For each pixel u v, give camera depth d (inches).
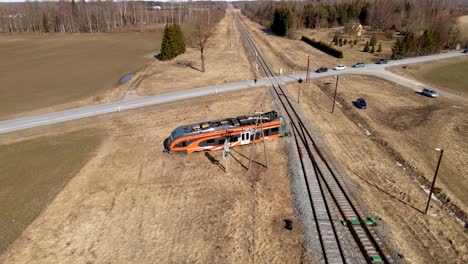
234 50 4020.7
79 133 1694.1
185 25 5123.0
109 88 2509.8
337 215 1066.1
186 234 1000.9
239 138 1523.1
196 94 2261.3
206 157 1455.5
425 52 3639.3
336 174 1293.1
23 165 1401.3
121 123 1804.9
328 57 3545.8
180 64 3262.8
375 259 876.6
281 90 2349.9
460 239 976.3
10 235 1010.7
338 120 1862.7
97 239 987.9
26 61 3580.2
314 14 5885.8
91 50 4244.6
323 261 885.8
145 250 943.7
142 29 6289.4
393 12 5477.4
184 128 1472.7
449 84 2591.0
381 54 3678.6
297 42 4552.2
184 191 1214.9
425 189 1233.4
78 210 1115.9
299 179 1273.4
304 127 1732.3
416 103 2143.2
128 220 1066.7
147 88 2427.4
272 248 935.7
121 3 7682.1
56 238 994.7
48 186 1257.4
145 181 1280.8
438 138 1644.9
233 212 1091.3
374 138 1647.4
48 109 2033.7
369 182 1259.8
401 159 1437.0
